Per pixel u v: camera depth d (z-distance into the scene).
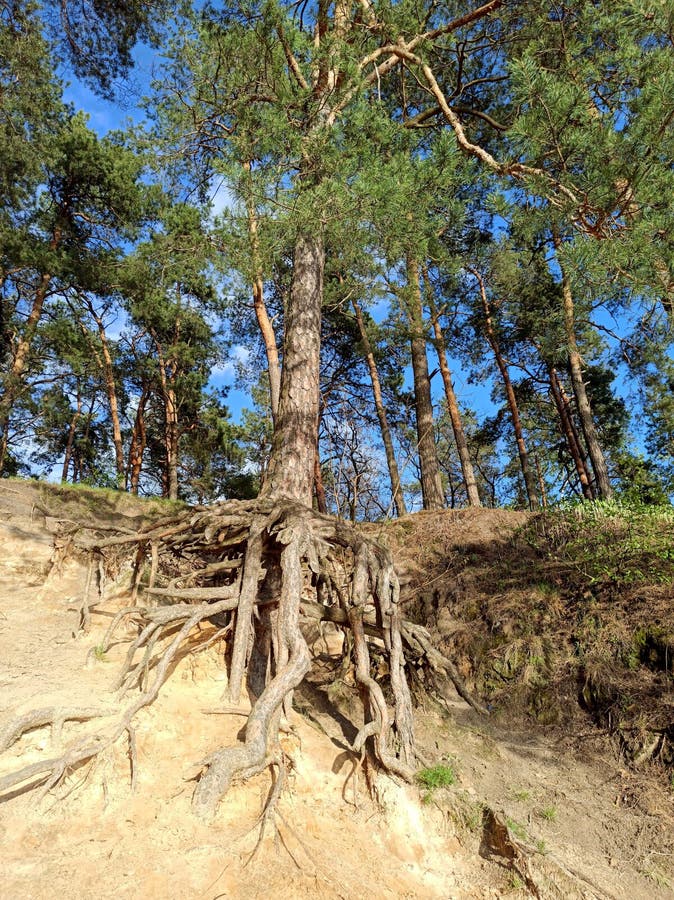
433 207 7.45
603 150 5.43
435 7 9.02
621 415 23.67
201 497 26.19
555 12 7.76
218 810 3.68
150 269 16.48
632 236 5.55
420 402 15.73
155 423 28.03
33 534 8.95
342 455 10.96
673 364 15.70
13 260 16.02
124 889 2.93
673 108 5.17
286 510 6.00
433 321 14.24
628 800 5.32
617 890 4.18
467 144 7.71
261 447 20.83
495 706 7.07
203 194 10.20
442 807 4.64
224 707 4.64
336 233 6.61
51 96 13.83
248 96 7.68
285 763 4.23
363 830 4.17
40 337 17.98
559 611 7.99
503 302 18.75
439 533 11.55
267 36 7.14
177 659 5.15
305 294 7.62
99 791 3.59
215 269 7.96
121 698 4.49
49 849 3.12
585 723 6.46
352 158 6.54
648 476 19.17
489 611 8.52
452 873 4.11
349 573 6.68
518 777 5.74
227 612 5.91
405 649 6.66
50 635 6.01
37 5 10.28
